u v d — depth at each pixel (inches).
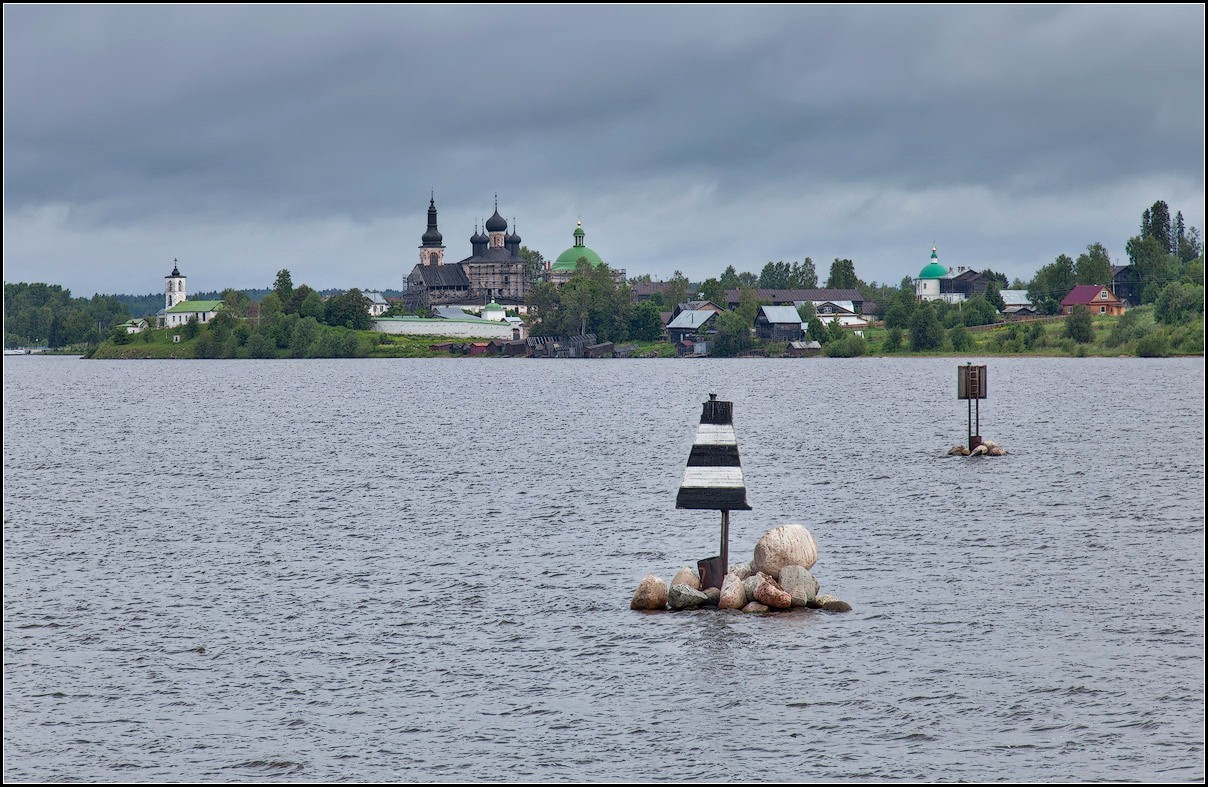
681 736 5625.0
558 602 7746.1
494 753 5472.4
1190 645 6673.2
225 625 7283.5
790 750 5477.4
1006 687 6107.3
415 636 7047.2
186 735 5679.1
